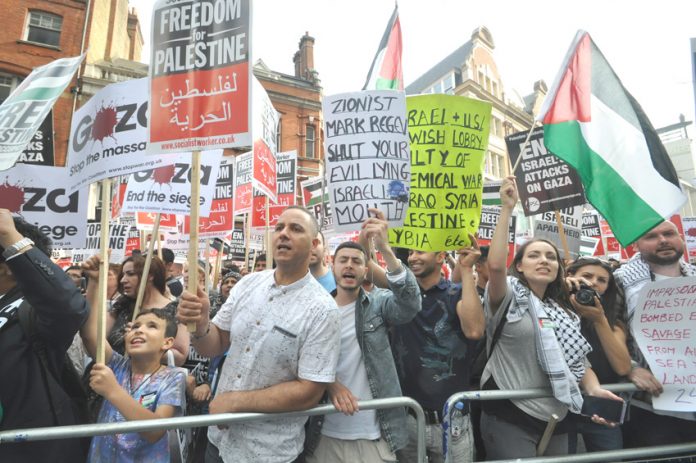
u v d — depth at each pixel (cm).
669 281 250
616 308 295
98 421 236
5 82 1580
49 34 1641
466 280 272
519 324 251
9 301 201
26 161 327
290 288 219
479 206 324
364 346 246
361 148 307
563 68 330
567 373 233
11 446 185
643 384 247
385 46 386
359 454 233
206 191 441
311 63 2173
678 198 280
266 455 204
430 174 322
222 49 239
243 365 213
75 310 191
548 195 491
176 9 247
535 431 244
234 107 232
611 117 313
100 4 1778
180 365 310
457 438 247
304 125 2050
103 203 246
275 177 491
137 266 343
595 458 227
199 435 307
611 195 301
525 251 274
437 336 275
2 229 180
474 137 331
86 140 282
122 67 1725
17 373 187
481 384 271
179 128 237
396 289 241
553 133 322
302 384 201
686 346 241
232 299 238
